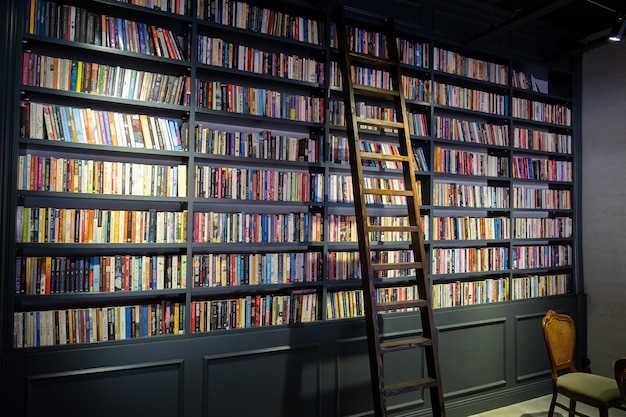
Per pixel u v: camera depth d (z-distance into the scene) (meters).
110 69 2.55
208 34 2.93
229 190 2.81
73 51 2.55
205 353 2.71
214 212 2.94
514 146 4.04
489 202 3.87
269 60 2.99
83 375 2.42
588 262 4.39
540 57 4.23
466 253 3.71
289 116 3.05
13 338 2.29
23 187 2.33
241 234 2.83
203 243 2.71
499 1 3.72
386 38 3.30
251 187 2.88
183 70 2.84
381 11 3.36
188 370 2.67
